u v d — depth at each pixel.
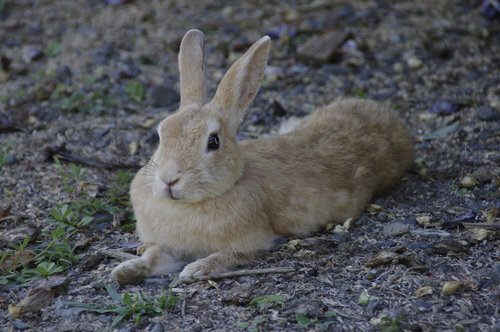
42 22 19.77
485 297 9.34
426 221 11.26
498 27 18.44
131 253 10.79
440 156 13.50
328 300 9.37
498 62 16.98
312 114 13.12
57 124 15.00
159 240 10.51
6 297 9.63
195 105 10.48
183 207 10.17
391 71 16.75
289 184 10.94
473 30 18.28
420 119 14.85
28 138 14.41
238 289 9.59
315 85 16.31
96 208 11.84
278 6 20.16
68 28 19.34
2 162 13.24
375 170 12.12
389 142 12.55
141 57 17.67
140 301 9.27
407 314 9.02
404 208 11.86
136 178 10.78
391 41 17.95
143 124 14.83
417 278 9.76
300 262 10.30
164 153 9.81
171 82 16.61
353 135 12.17
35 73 17.11
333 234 11.15
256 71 10.70
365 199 11.82
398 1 20.03
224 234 10.21
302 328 8.82
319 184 11.21
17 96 16.00
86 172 12.62
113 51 18.02
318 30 18.52
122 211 11.78
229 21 19.38
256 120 14.96
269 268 10.09
